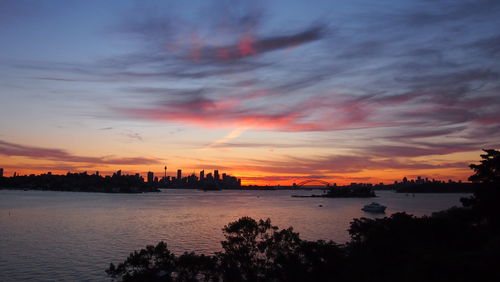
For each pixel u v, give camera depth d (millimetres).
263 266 39844
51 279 68000
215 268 39688
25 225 149500
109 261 82062
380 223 56312
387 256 46969
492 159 61094
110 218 186000
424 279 36438
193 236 121438
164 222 168750
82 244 104562
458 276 35125
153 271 38281
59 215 198625
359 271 41469
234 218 191125
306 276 38719
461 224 56562
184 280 38906
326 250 40594
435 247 47906
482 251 41062
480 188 59781
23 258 84938
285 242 41250
